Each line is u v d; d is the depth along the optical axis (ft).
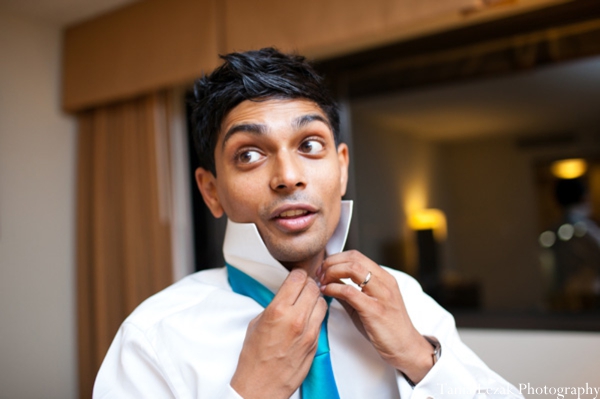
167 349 1.96
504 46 5.30
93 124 6.49
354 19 4.74
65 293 6.33
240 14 5.28
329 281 1.91
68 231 6.45
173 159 6.15
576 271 8.84
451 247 16.15
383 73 5.96
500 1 4.25
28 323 5.90
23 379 5.79
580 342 4.86
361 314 1.87
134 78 5.90
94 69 6.20
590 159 14.21
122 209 6.17
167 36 5.71
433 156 15.81
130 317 2.11
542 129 14.71
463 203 16.24
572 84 10.69
